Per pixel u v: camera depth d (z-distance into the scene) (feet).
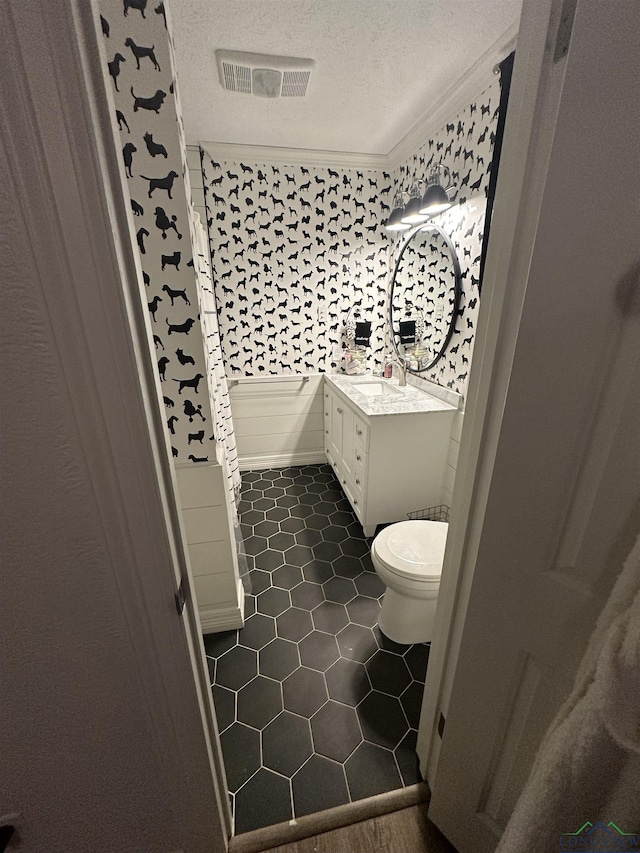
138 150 3.28
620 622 1.18
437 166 6.68
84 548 1.76
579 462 1.68
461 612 2.77
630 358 1.43
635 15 1.18
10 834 2.31
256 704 4.26
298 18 4.26
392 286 8.98
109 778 2.36
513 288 1.99
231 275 8.80
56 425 1.53
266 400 9.83
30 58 1.10
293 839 3.18
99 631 1.94
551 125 1.68
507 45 4.62
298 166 8.28
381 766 3.67
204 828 2.76
